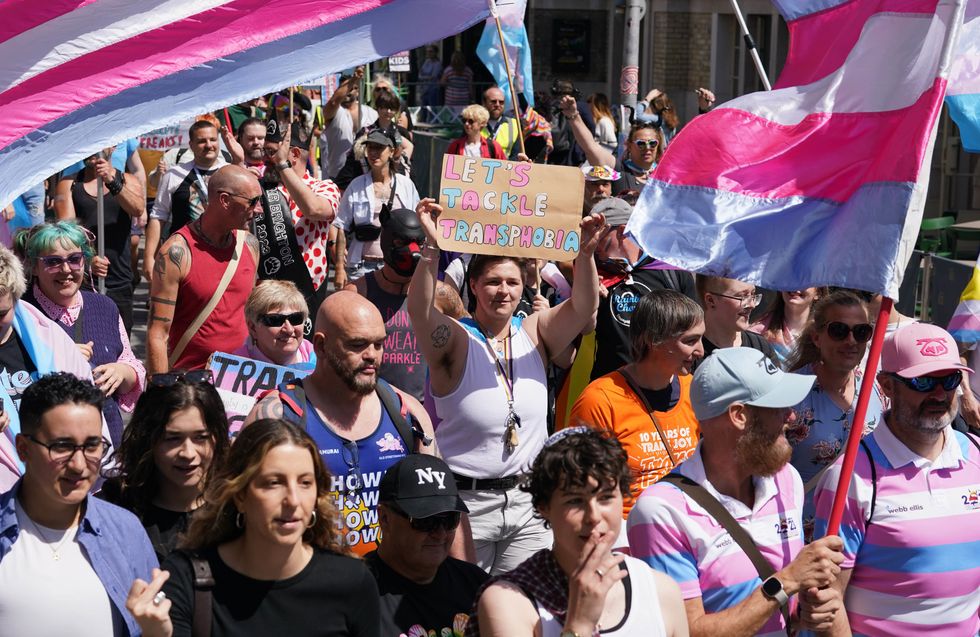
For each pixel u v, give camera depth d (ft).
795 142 15.58
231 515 12.02
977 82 17.40
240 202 22.04
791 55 16.62
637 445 17.33
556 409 21.30
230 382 18.53
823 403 17.12
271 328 19.10
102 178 28.86
